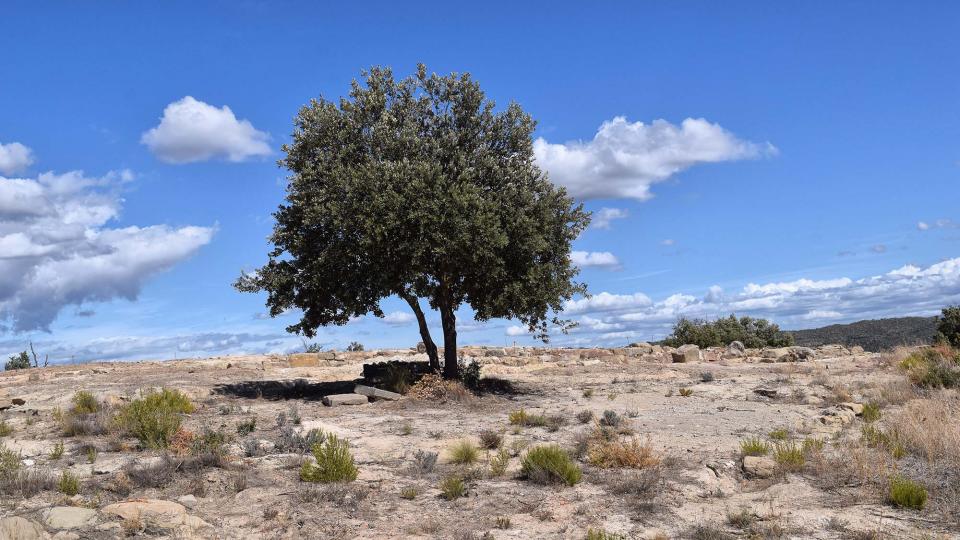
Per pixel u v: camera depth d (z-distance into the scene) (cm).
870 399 2034
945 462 1230
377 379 2464
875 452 1320
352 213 2095
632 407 2023
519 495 1123
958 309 3706
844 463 1249
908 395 2023
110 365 3541
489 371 3100
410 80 2345
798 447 1399
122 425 1518
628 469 1277
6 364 4000
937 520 973
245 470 1215
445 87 2355
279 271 2248
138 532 903
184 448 1335
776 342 4738
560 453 1234
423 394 2133
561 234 2370
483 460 1362
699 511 1050
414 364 2642
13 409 1947
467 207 2089
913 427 1420
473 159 2283
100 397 2053
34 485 1047
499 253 2219
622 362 3434
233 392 2338
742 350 3772
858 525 959
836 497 1098
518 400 2202
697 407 2003
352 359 3694
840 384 2295
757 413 1883
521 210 2212
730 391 2291
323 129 2264
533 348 4078
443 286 2311
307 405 2067
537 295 2248
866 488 1122
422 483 1194
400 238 2105
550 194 2291
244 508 1044
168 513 960
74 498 1010
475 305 2373
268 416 1834
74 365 3597
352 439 1547
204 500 1072
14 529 844
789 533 942
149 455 1301
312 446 1305
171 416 1499
